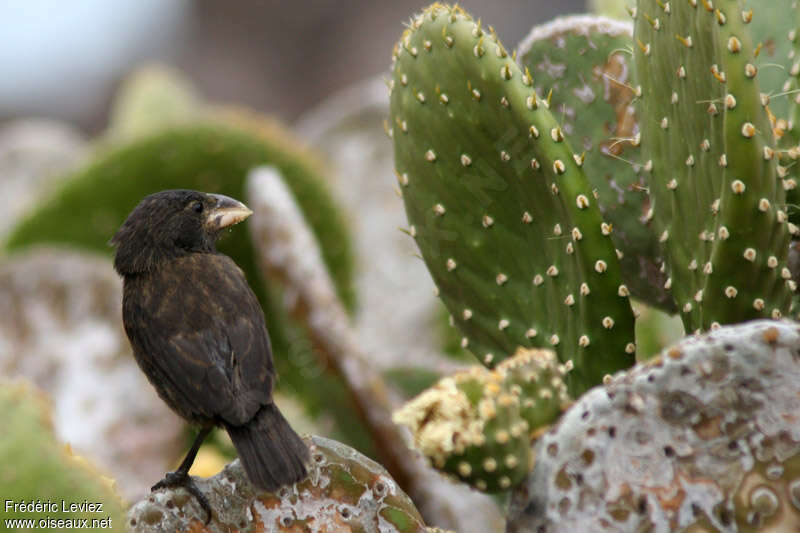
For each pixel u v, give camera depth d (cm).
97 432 491
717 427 457
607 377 463
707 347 456
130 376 493
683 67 463
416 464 479
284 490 460
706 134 462
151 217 473
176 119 510
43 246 501
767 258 462
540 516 457
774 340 456
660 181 466
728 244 461
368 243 516
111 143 502
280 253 482
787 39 469
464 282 468
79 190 500
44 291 495
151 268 472
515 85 464
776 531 456
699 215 464
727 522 456
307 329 480
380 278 514
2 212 551
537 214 466
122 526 455
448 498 479
